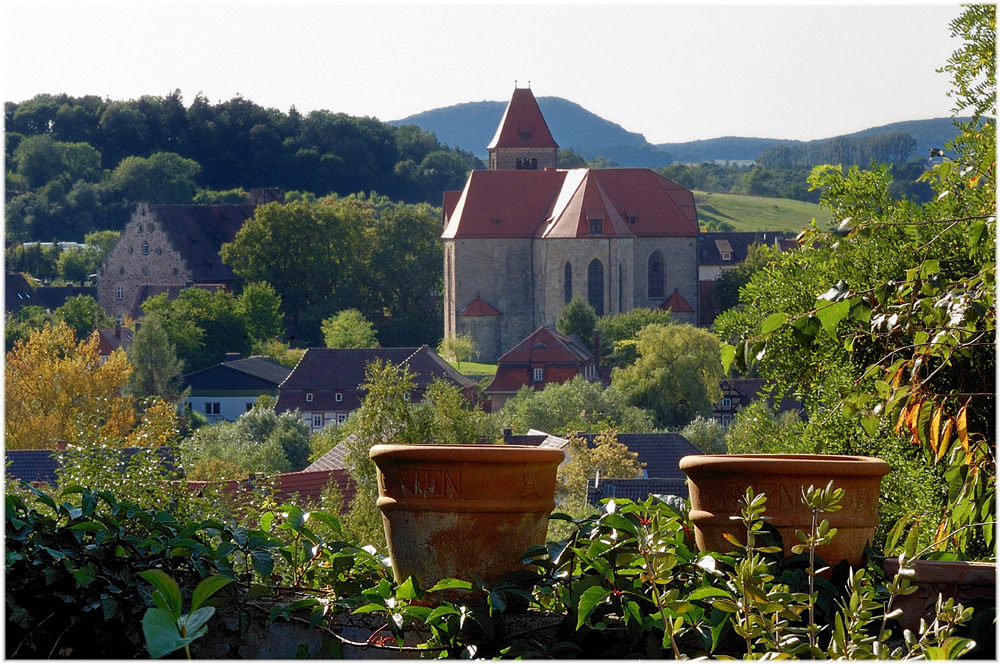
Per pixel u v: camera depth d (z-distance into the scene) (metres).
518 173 185.25
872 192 16.48
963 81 13.81
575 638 6.09
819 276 15.90
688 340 121.25
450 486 6.25
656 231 182.50
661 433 92.12
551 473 6.46
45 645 6.23
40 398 81.56
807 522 6.24
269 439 100.69
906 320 7.22
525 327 181.62
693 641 6.16
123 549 6.34
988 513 7.50
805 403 16.39
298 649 6.34
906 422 7.94
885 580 6.34
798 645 5.36
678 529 6.50
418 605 6.30
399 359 152.62
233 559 6.63
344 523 28.50
